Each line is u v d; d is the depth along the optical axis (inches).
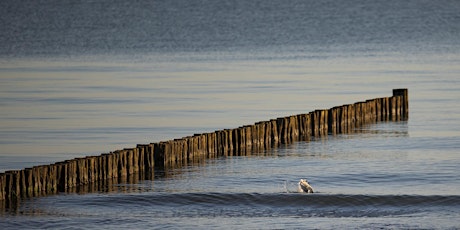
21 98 2637.8
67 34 6274.6
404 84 2977.4
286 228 1167.0
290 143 1840.6
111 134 1978.3
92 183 1407.5
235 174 1519.4
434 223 1186.6
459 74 3265.3
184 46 5295.3
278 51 4815.5
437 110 2311.8
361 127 2054.6
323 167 1587.1
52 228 1167.0
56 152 1758.1
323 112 1971.0
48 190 1344.7
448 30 6097.4
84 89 2888.8
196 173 1521.9
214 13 7642.7
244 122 2160.4
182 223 1194.6
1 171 1582.2
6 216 1219.9
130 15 7657.5
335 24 6683.1
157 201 1321.4
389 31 6141.7
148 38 5944.9
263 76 3336.6
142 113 2300.7
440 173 1520.7
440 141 1849.2
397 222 1194.6
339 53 4598.9
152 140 1904.5
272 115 2277.3
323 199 1314.0
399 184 1440.7
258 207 1296.8
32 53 4864.7
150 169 1535.4
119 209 1275.8
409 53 4443.9
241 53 4704.7
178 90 2839.6
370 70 3565.5
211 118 2222.0
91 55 4714.6
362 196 1318.9
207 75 3408.0
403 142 1843.0
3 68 3823.8
